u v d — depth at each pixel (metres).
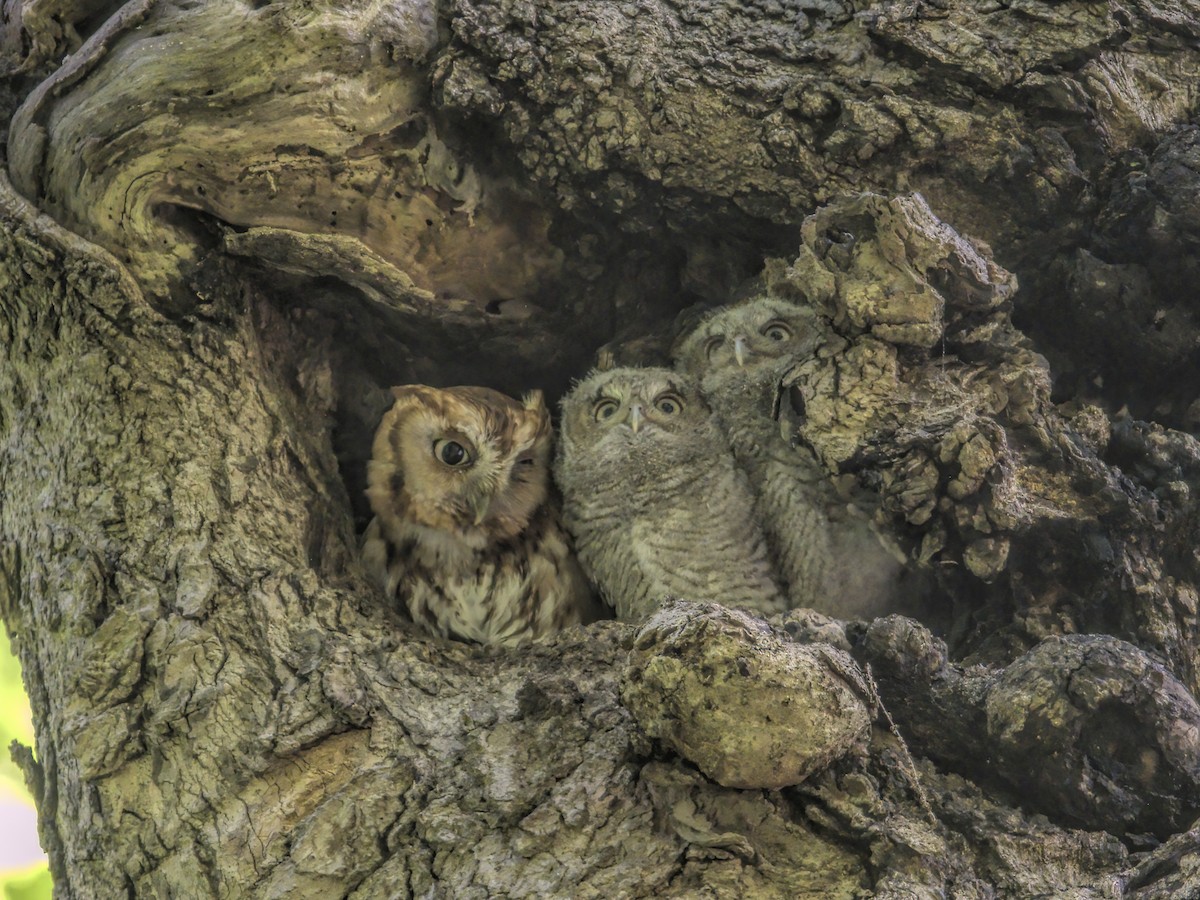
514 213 6.61
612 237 6.75
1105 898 4.34
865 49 6.25
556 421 7.29
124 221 6.03
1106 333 6.26
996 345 5.90
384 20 5.96
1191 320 6.10
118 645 5.23
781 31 6.38
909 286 5.61
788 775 4.39
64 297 6.00
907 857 4.35
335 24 5.85
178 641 5.26
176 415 5.95
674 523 6.37
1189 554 5.70
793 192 6.29
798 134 6.21
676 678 4.30
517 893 4.32
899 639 4.98
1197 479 5.80
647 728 4.46
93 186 6.00
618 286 7.05
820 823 4.50
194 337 6.12
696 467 6.45
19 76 6.50
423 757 4.89
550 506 6.98
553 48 6.18
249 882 4.62
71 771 5.18
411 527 6.82
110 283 5.98
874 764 4.72
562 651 5.37
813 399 5.70
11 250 6.00
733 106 6.24
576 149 6.29
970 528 5.47
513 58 6.11
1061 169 6.11
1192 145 6.05
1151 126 6.18
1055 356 6.44
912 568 5.87
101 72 6.00
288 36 5.82
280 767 4.92
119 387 5.93
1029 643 5.63
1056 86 6.05
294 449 6.32
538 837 4.49
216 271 6.22
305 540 6.05
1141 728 4.71
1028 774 4.78
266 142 5.96
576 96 6.21
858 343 5.74
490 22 6.14
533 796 4.63
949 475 5.48
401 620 5.83
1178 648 5.53
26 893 7.90
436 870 4.49
